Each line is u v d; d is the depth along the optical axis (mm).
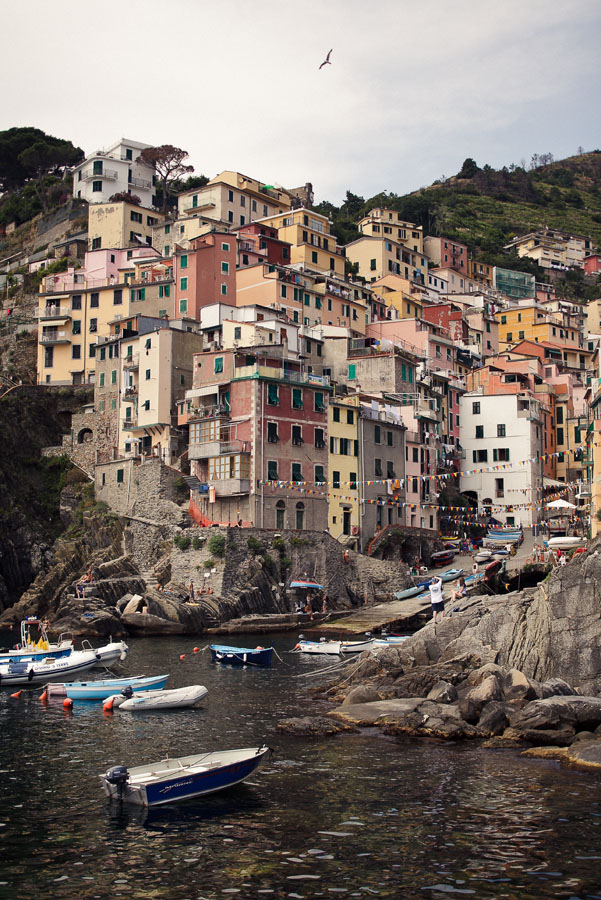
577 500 126625
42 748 39812
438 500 118625
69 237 160625
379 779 33750
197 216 149125
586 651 46781
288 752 38156
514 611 51219
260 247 143125
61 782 34156
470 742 39969
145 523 98125
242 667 63656
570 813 29422
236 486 92250
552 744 39062
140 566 96562
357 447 103812
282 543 90625
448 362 147500
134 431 110250
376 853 26219
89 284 135125
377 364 120438
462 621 54094
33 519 109000
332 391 101812
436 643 54125
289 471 95688
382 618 84062
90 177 166625
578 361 171375
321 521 98062
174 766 33469
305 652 71250
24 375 132750
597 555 48250
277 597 88500
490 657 49969
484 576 83938
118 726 44469
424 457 116250
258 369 95688
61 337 130250
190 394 100500
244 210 163375
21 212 179750
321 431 99562
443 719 41625
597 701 40938
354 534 101312
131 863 25859
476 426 129500
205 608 84438
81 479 112312
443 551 105938
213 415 96625
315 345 122938
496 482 127000
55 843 27500
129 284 127812
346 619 85375
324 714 46000
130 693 50031
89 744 40469
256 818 29453
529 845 26641
